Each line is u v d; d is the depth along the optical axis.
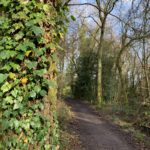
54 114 3.76
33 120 3.45
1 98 3.44
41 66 3.56
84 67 39.59
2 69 3.46
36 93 3.48
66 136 12.70
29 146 3.43
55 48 3.80
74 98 40.12
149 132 17.03
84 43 44.06
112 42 41.56
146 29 27.83
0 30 3.56
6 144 3.36
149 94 29.50
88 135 14.44
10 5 3.54
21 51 3.47
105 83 35.81
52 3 3.88
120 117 22.66
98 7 30.92
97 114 24.12
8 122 3.37
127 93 36.34
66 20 4.12
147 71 33.22
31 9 3.55
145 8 26.83
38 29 3.47
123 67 42.91
